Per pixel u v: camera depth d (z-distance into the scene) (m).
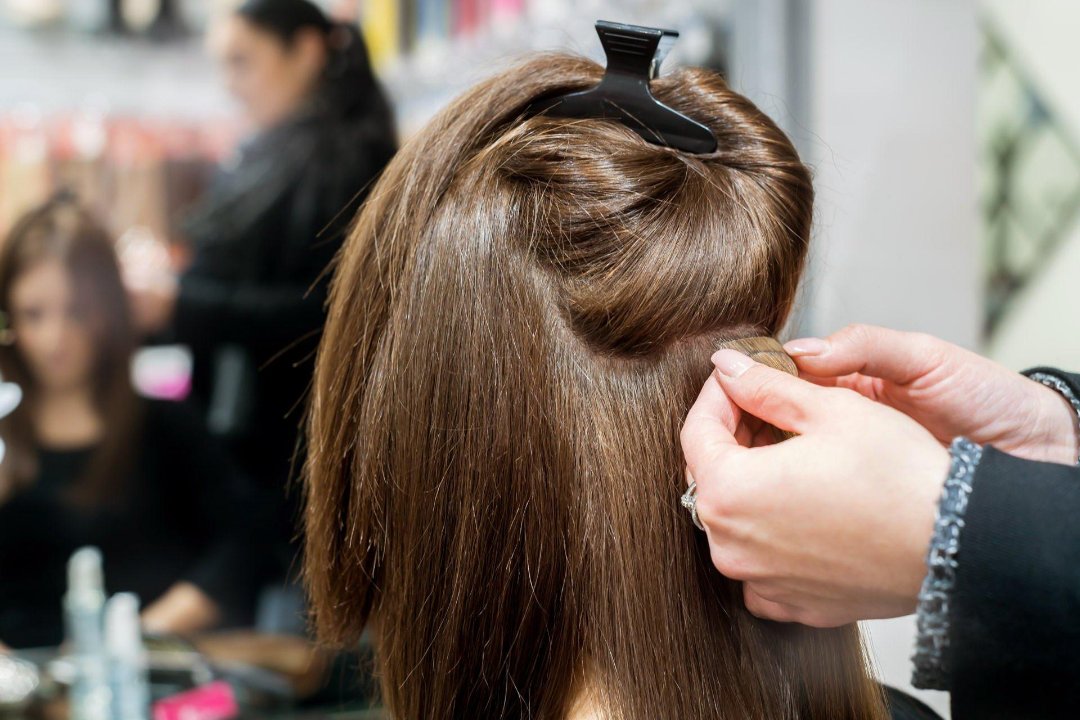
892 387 0.56
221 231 1.35
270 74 1.32
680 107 0.50
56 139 1.28
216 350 1.36
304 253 1.37
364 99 1.37
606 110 0.49
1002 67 1.38
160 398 1.35
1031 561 0.35
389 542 0.50
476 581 0.47
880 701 0.53
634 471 0.45
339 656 1.19
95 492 1.31
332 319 0.54
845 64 1.25
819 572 0.40
